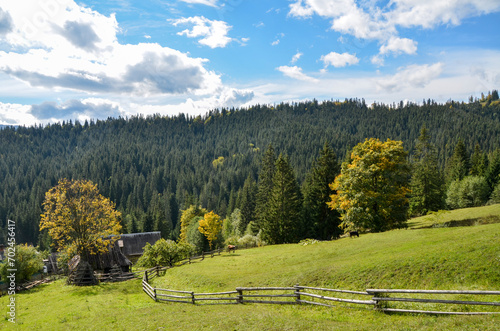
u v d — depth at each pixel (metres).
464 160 82.56
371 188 40.91
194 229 81.44
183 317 17.38
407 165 41.19
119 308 22.56
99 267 43.50
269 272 27.31
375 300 14.78
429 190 64.44
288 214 56.78
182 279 32.44
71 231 37.56
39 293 33.03
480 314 12.05
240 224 88.62
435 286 16.42
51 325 18.75
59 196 36.84
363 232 44.59
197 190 187.50
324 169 56.72
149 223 104.38
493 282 15.09
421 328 11.49
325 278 21.16
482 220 40.12
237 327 14.40
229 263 37.03
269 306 18.84
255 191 90.88
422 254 20.00
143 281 31.94
